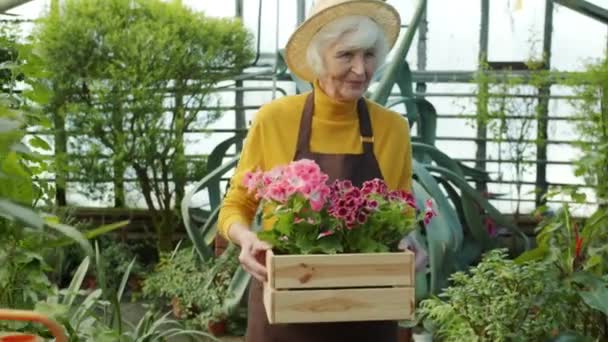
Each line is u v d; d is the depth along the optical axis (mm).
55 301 2068
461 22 5500
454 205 5156
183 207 4348
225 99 5746
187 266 4488
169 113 5293
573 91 5066
